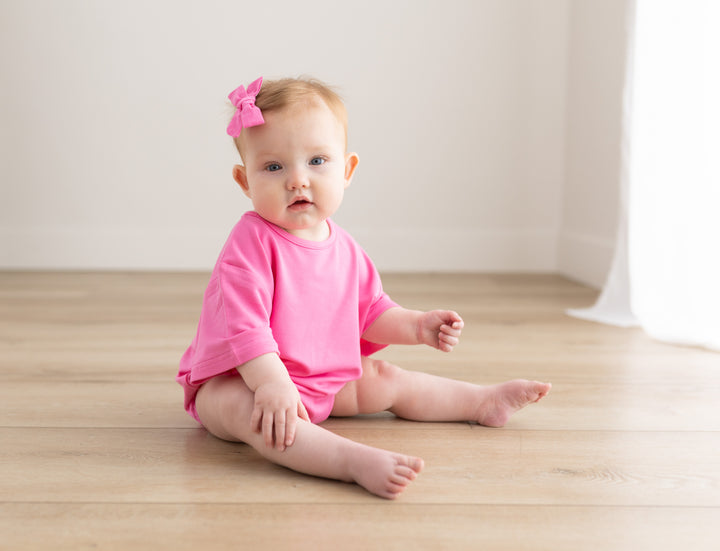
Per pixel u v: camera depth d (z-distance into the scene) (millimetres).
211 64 3018
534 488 932
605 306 2121
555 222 3105
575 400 1310
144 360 1576
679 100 1826
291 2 2996
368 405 1185
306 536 796
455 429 1152
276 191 1066
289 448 961
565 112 3051
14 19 2969
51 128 3023
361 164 3062
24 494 896
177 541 782
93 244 3070
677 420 1207
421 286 2654
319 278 1107
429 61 3033
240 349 996
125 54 3002
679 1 1831
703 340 1728
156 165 3053
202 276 2871
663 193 1854
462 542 789
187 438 1105
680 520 852
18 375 1443
